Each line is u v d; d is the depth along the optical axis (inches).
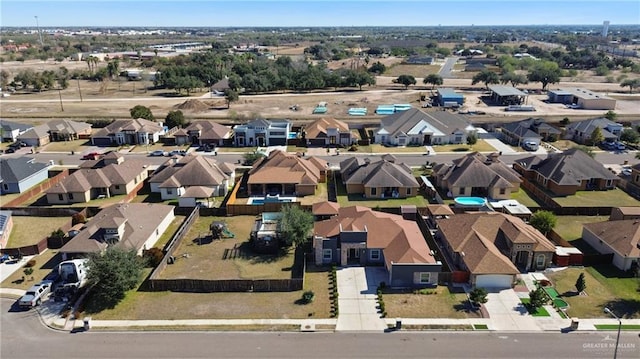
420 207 2608.3
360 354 1535.4
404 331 1653.5
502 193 2933.1
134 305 1820.9
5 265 2142.0
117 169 3115.2
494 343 1582.2
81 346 1585.9
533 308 1765.5
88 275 1806.1
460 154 3934.5
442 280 1956.2
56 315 1764.3
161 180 3083.2
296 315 1750.7
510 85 7790.4
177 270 2101.4
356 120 5132.9
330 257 2145.7
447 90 6545.3
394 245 2101.4
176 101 6471.5
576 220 2618.1
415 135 4247.0
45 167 3380.9
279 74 7829.7
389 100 6451.8
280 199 2952.8
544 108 5915.4
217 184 2989.7
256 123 4249.5
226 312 1772.9
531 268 2069.4
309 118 5300.2
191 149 4143.7
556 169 3129.9
